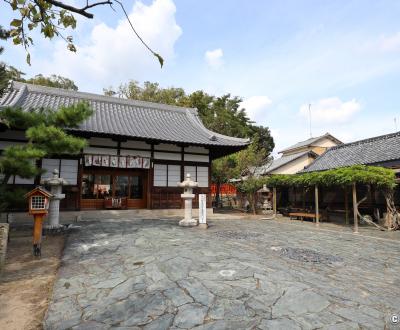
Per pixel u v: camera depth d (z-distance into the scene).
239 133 31.06
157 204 15.62
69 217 13.35
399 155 14.73
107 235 9.37
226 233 10.34
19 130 12.59
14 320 3.71
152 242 8.17
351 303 3.98
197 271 5.32
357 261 6.60
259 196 21.28
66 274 5.40
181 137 15.81
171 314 3.67
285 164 27.80
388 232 11.65
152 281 4.88
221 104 35.09
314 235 10.55
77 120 9.20
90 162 13.94
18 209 12.20
